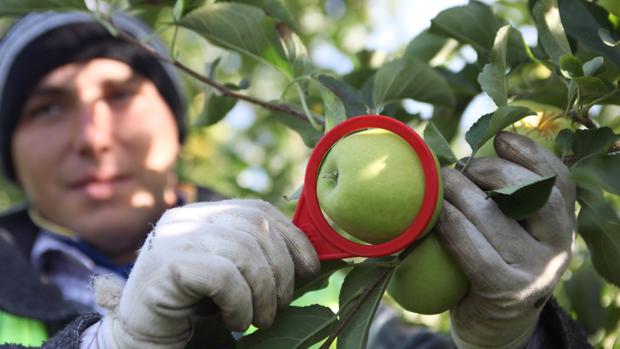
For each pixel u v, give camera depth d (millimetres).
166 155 1961
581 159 996
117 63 1895
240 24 1229
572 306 1479
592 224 1062
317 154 967
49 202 1887
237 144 3023
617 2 1117
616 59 1065
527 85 1312
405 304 1014
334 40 3004
